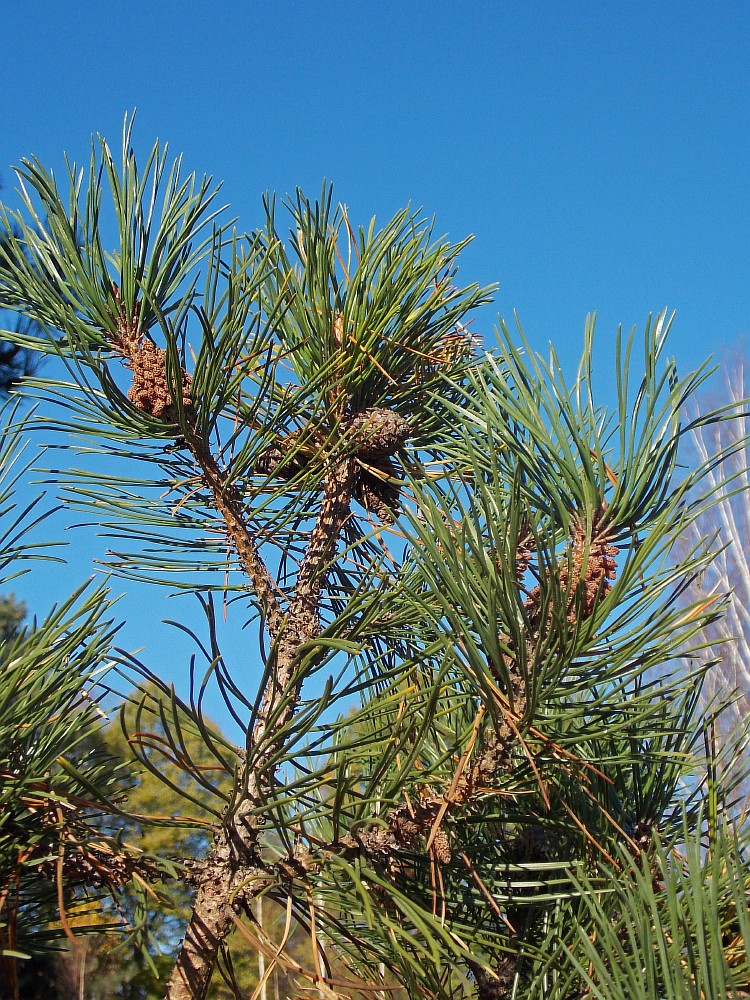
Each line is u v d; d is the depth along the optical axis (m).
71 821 1.08
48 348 1.41
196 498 1.45
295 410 1.40
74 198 1.43
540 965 1.20
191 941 1.09
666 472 1.11
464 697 1.29
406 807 1.16
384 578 1.22
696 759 1.32
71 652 1.09
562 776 1.35
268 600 1.34
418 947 1.11
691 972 0.85
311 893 1.12
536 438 1.10
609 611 1.07
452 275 1.60
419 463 1.51
